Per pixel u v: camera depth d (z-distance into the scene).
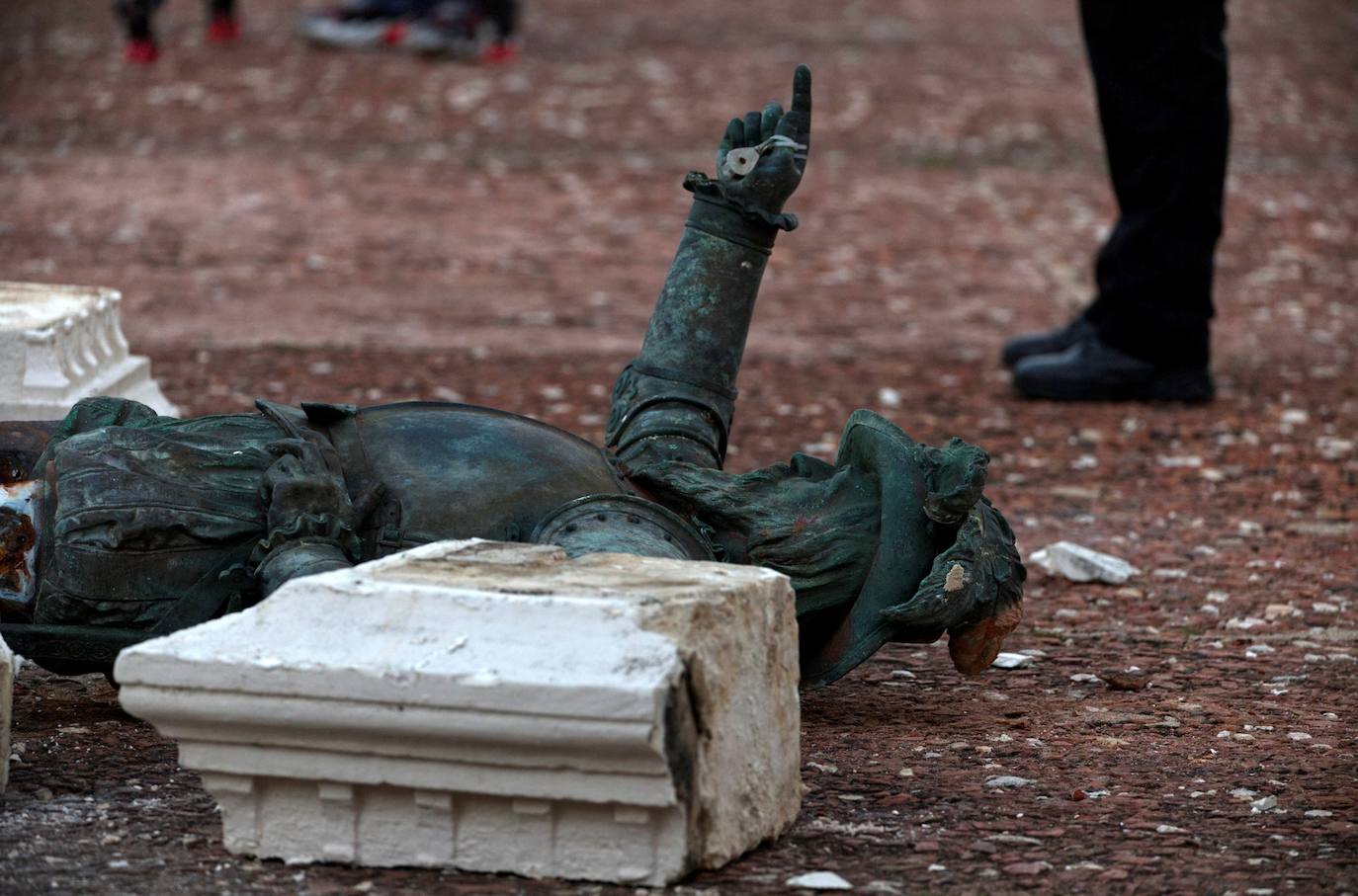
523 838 4.18
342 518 4.95
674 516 5.30
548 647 4.01
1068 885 4.27
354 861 4.25
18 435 5.45
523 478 5.26
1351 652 6.72
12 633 5.06
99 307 7.67
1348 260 16.70
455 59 25.05
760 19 31.59
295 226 16.80
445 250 16.22
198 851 4.38
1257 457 10.20
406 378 11.57
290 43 25.62
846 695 6.10
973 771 5.19
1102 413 11.34
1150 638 6.90
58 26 26.77
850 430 5.54
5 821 4.59
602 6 32.78
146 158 19.25
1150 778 5.14
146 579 4.99
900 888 4.23
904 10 33.56
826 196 18.84
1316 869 4.38
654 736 3.92
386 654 4.04
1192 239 11.46
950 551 5.21
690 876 4.22
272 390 11.04
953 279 15.87
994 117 23.08
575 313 14.06
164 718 4.17
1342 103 24.03
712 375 5.89
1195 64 11.21
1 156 19.14
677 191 18.86
